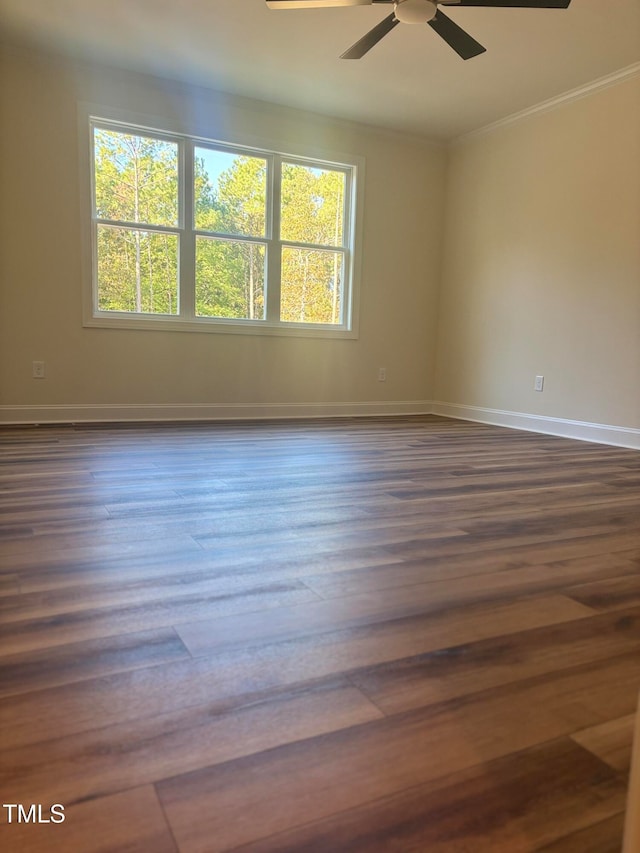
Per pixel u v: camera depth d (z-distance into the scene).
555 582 1.68
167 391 4.92
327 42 3.88
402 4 2.58
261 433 4.38
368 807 0.82
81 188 4.44
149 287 4.79
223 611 1.42
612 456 3.82
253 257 5.13
